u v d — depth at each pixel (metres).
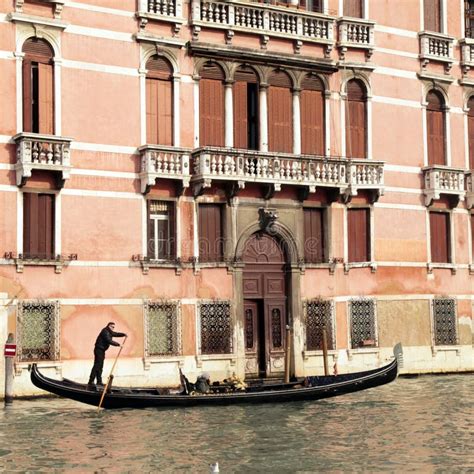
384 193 33.12
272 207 30.95
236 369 30.06
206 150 29.03
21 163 26.50
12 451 19.11
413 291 33.66
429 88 34.59
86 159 28.00
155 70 29.42
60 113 27.61
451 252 34.69
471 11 36.22
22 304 26.75
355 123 33.03
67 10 27.89
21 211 26.83
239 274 30.33
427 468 17.56
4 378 26.42
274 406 25.14
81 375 27.45
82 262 27.75
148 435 20.81
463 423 22.50
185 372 29.17
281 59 31.20
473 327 35.03
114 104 28.56
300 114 31.81
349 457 18.56
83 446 19.61
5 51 26.84
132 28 28.97
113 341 25.92
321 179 31.30
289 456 18.67
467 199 35.12
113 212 28.34
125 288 28.39
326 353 28.38
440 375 33.75
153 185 28.88
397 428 21.78
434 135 34.84
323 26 32.41
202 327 29.66
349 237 32.62
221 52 30.17
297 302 31.31
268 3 31.86
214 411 24.23
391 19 33.97
